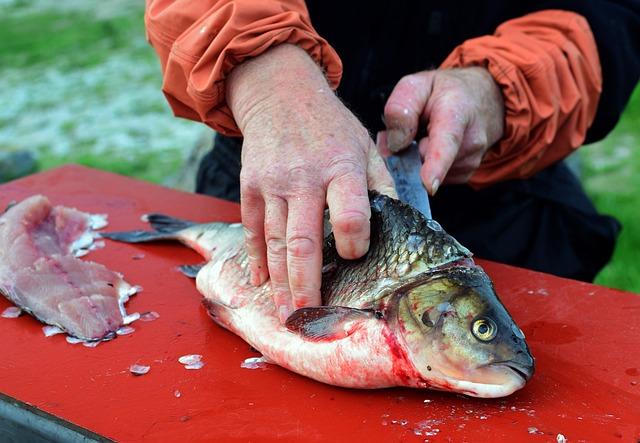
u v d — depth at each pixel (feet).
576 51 3.36
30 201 3.37
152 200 3.84
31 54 12.20
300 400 2.47
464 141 3.10
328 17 3.66
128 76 11.08
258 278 2.70
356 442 2.32
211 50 2.76
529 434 2.33
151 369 2.61
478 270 2.46
